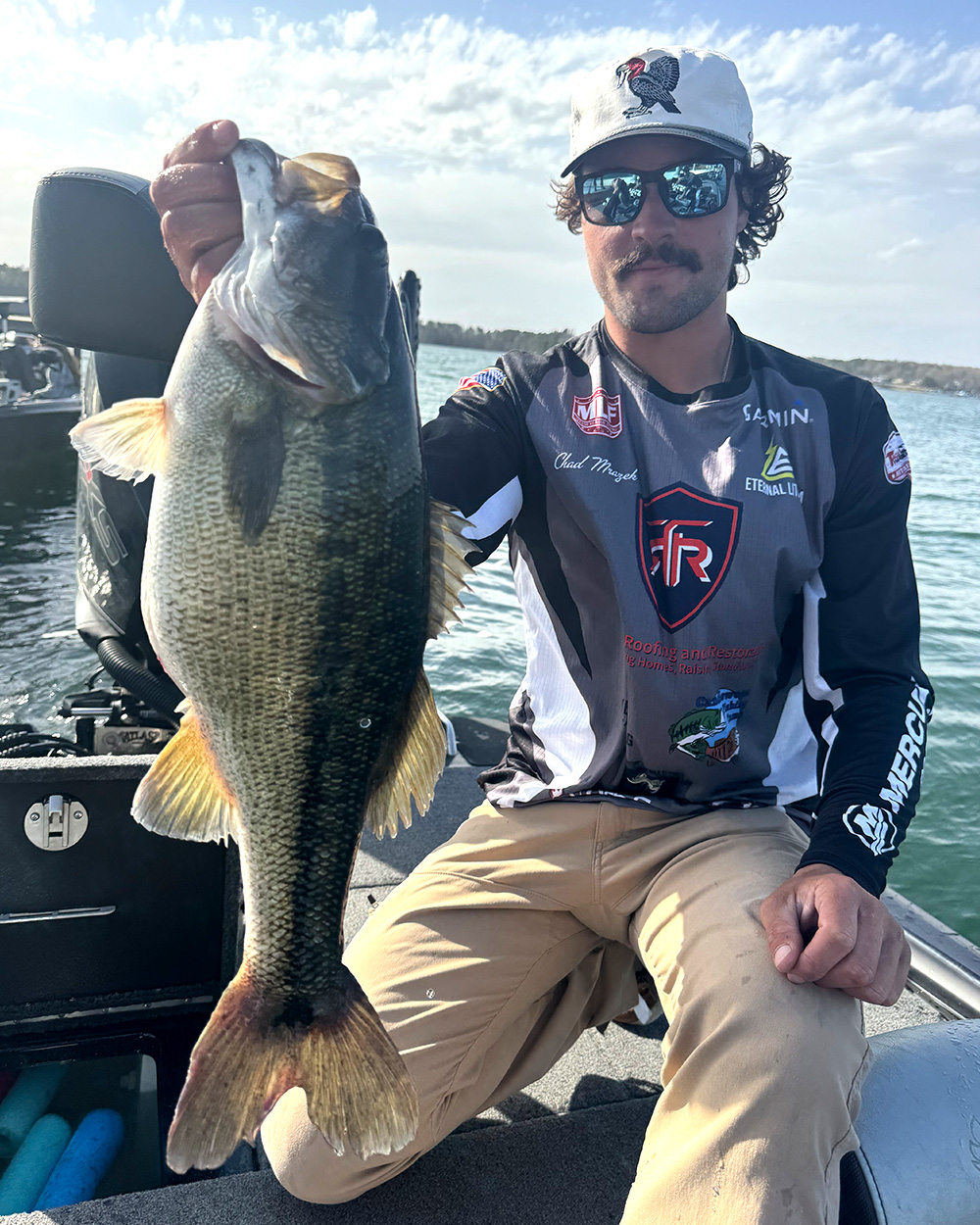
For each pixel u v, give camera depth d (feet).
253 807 4.87
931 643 26.17
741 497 6.21
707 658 6.15
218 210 4.65
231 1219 5.45
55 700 16.52
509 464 6.41
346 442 4.61
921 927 8.80
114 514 8.24
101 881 6.62
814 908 4.91
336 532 4.63
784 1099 4.25
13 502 31.65
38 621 20.83
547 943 6.19
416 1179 5.85
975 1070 4.91
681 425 6.38
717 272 6.37
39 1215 5.34
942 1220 4.41
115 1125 6.35
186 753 4.92
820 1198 4.13
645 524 6.27
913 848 15.35
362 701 4.88
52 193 6.79
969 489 65.41
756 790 6.31
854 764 5.77
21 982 6.63
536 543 6.56
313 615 4.68
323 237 4.55
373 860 9.48
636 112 6.21
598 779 6.28
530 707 6.73
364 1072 4.80
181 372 4.64
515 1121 6.55
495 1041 6.01
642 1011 7.04
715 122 6.29
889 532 6.31
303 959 4.91
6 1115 6.37
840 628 6.23
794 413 6.43
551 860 6.19
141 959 6.82
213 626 4.68
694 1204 4.20
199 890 6.81
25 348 33.14
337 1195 5.46
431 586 5.14
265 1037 4.80
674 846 5.99
